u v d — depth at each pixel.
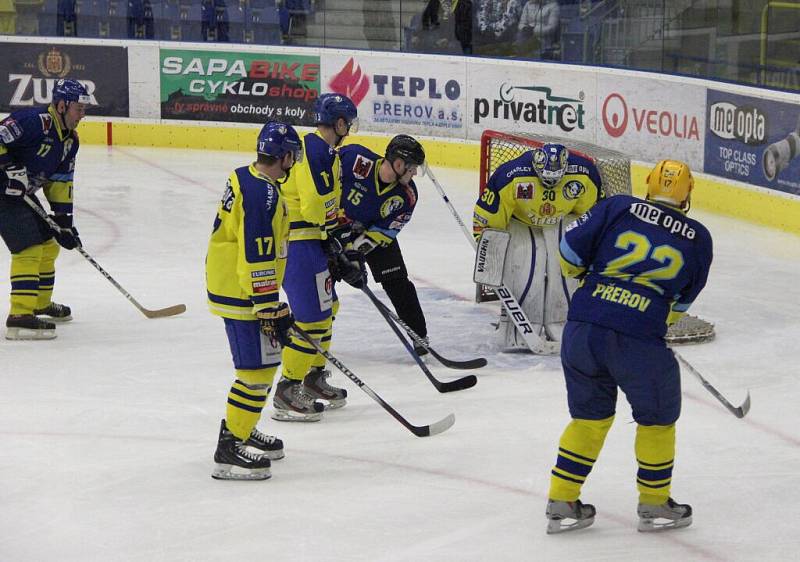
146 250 27.25
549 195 19.14
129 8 42.25
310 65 41.47
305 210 15.55
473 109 38.88
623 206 11.91
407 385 17.77
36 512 12.82
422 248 27.92
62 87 19.30
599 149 21.95
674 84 33.53
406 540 12.13
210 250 13.48
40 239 19.84
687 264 11.69
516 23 38.59
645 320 11.62
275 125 13.16
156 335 20.34
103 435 15.37
